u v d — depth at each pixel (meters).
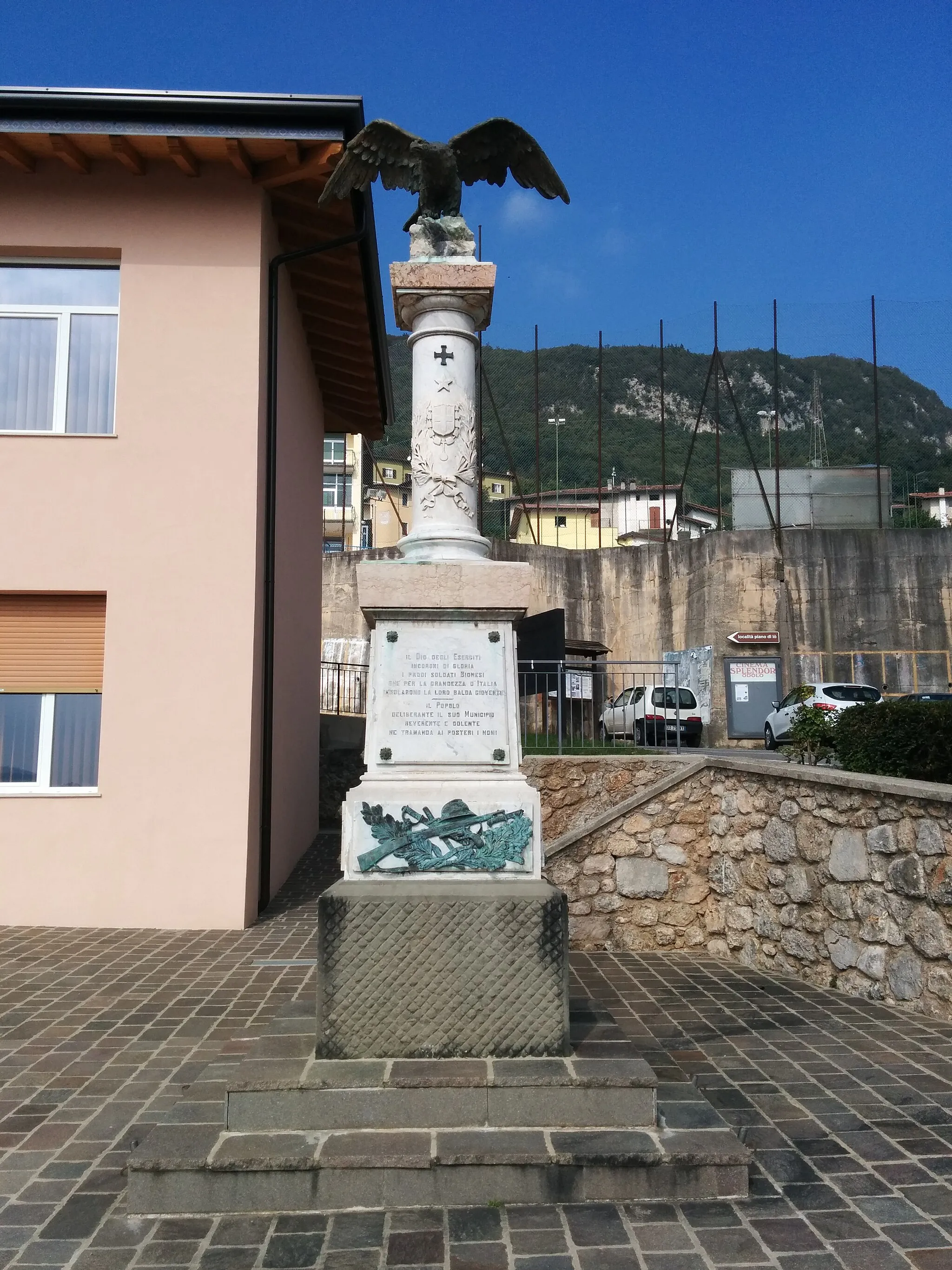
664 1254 2.85
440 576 4.29
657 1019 5.37
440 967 3.71
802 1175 3.36
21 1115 3.93
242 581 8.32
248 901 8.04
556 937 3.74
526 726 10.78
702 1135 3.35
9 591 8.22
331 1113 3.38
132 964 6.58
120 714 8.11
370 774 4.20
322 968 3.71
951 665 22.20
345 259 9.78
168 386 8.48
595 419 54.28
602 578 24.98
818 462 39.12
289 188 8.86
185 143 8.09
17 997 5.73
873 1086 4.23
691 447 25.59
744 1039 4.96
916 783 5.44
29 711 8.27
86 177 8.58
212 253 8.61
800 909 6.34
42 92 7.73
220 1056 4.08
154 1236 2.96
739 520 25.75
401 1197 3.14
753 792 6.91
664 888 7.42
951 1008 5.07
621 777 9.67
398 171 4.85
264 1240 2.93
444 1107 3.39
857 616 22.38
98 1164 3.48
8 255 8.63
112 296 8.76
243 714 8.17
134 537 8.32
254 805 8.31
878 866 5.64
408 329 4.94
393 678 4.28
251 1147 3.23
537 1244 2.90
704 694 22.55
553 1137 3.32
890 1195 3.21
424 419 4.66
